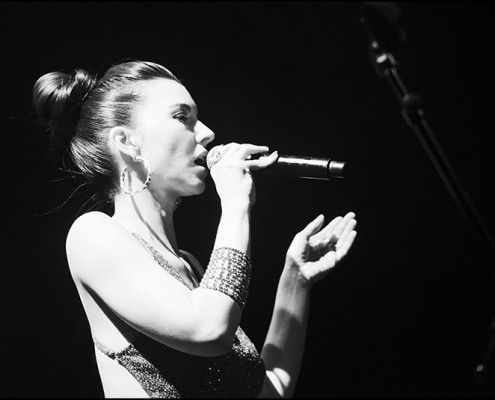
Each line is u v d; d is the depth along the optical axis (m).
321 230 5.33
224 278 4.46
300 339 5.10
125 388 4.60
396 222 11.15
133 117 4.99
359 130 11.20
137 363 4.58
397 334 11.18
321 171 4.92
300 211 11.12
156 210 4.98
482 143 11.09
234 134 11.20
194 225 10.73
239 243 4.60
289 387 4.99
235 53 11.23
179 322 4.33
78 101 5.16
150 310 4.39
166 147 4.93
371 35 4.52
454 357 11.03
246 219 4.73
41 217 9.68
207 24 11.13
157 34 10.91
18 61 10.09
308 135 11.25
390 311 11.22
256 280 11.03
